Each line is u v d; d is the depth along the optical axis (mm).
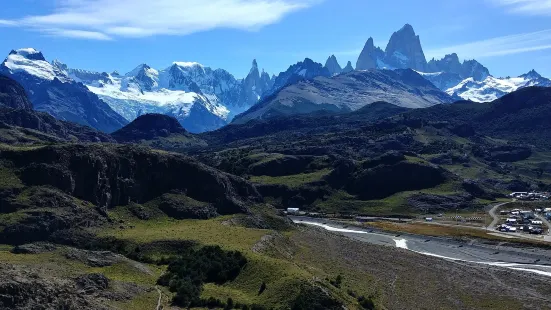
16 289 90312
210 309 124312
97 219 195125
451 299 159500
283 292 132875
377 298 153750
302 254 194125
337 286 152625
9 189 188625
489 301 159125
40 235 174750
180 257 159000
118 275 136750
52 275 114188
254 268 148875
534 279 183125
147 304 117625
